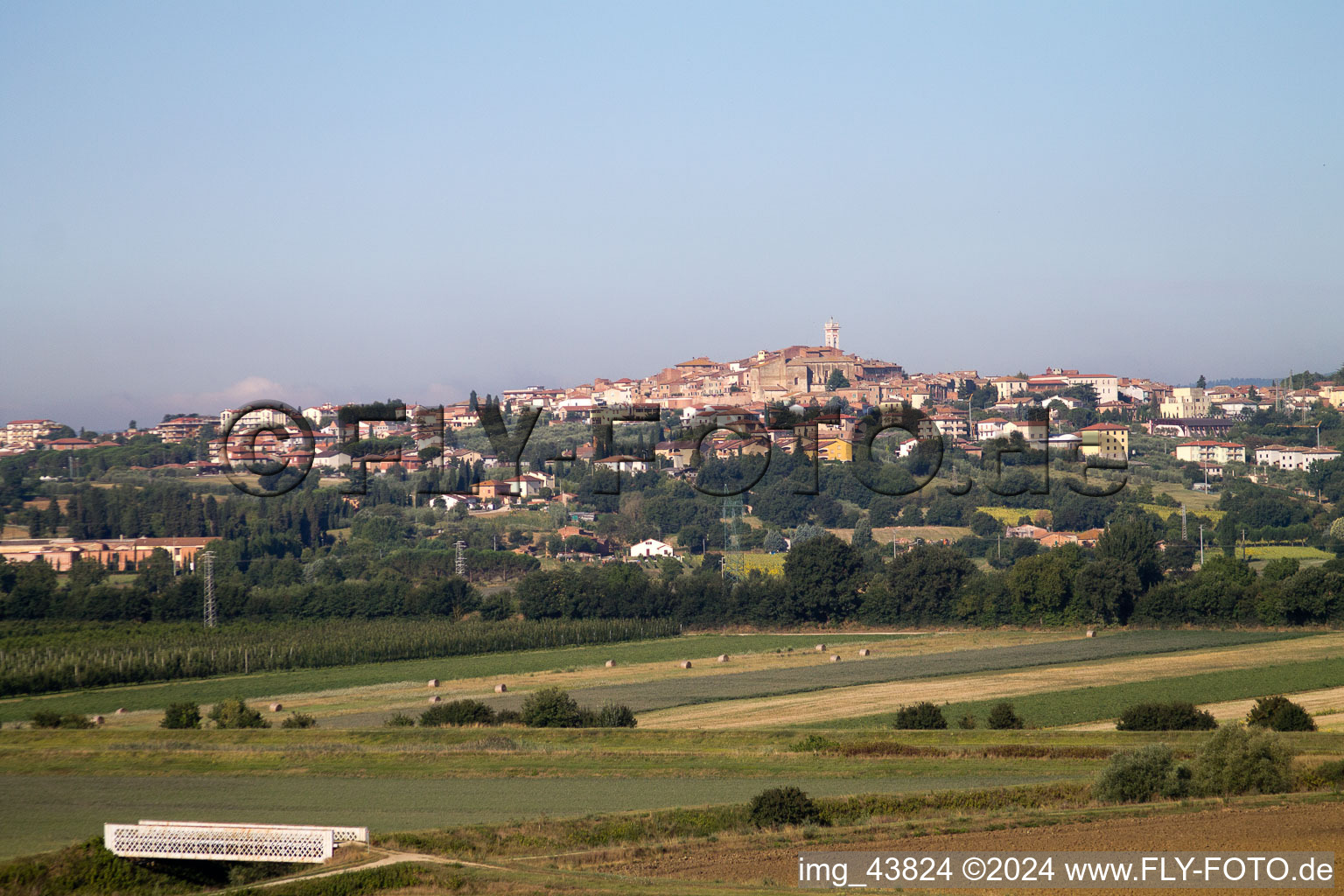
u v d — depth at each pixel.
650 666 142.62
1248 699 106.06
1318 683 113.19
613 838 54.69
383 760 74.50
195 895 48.56
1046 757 71.62
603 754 74.75
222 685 134.75
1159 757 59.97
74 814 62.66
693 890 45.41
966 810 57.84
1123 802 58.62
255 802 64.69
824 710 109.12
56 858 49.81
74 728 96.88
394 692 128.12
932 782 65.88
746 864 49.78
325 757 75.25
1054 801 59.34
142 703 123.88
